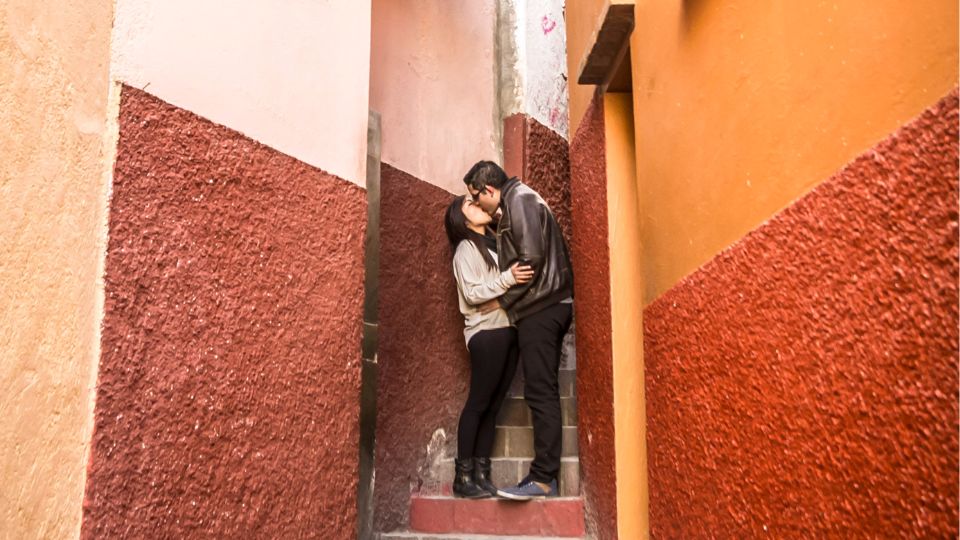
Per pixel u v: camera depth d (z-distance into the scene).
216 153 2.63
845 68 1.62
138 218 2.37
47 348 2.09
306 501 2.80
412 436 4.34
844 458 1.59
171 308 2.42
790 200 1.85
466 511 4.11
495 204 4.35
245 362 2.63
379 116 4.27
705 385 2.32
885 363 1.46
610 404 3.72
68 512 2.11
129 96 2.39
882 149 1.48
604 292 3.89
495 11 5.60
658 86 2.90
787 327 1.83
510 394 4.73
